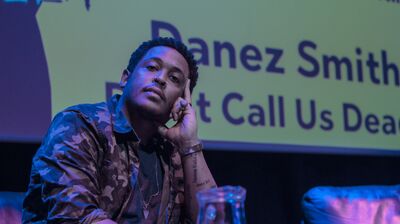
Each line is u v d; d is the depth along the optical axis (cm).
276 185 408
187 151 213
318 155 418
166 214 212
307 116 379
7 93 304
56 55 317
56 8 320
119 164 203
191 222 215
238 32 365
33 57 312
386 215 277
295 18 385
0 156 336
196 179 212
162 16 345
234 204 138
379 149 399
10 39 308
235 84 360
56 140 194
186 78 218
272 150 366
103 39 329
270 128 367
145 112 208
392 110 407
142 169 210
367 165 432
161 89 210
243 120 360
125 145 206
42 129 310
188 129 213
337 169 422
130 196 203
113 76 329
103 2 331
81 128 199
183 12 351
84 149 196
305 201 280
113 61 330
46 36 316
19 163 340
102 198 199
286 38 380
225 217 137
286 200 409
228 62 360
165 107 211
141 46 222
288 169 410
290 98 376
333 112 388
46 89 313
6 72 305
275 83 372
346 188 284
